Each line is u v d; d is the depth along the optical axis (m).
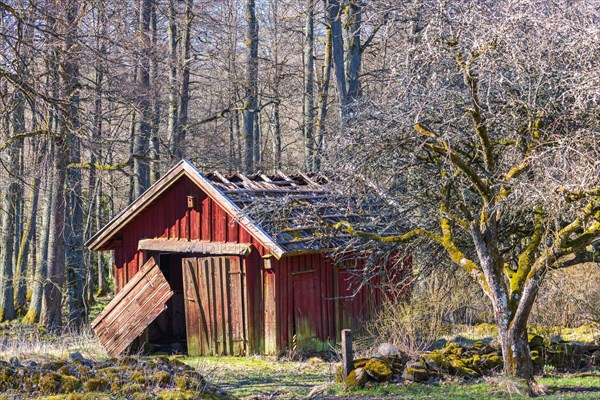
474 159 11.53
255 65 30.25
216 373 13.84
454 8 10.32
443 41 10.21
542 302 15.95
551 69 9.97
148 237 18.58
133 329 17.75
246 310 16.48
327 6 25.91
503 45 9.79
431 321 14.38
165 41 31.55
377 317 16.50
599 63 9.54
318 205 14.12
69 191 24.33
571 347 13.16
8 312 28.73
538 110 10.12
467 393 10.38
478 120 10.40
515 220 12.59
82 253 24.95
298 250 15.96
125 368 8.73
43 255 25.69
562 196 9.14
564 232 9.87
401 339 13.47
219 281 16.95
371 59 32.41
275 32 36.97
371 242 14.84
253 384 12.64
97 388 8.15
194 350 17.28
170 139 28.00
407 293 16.34
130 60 23.72
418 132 10.98
